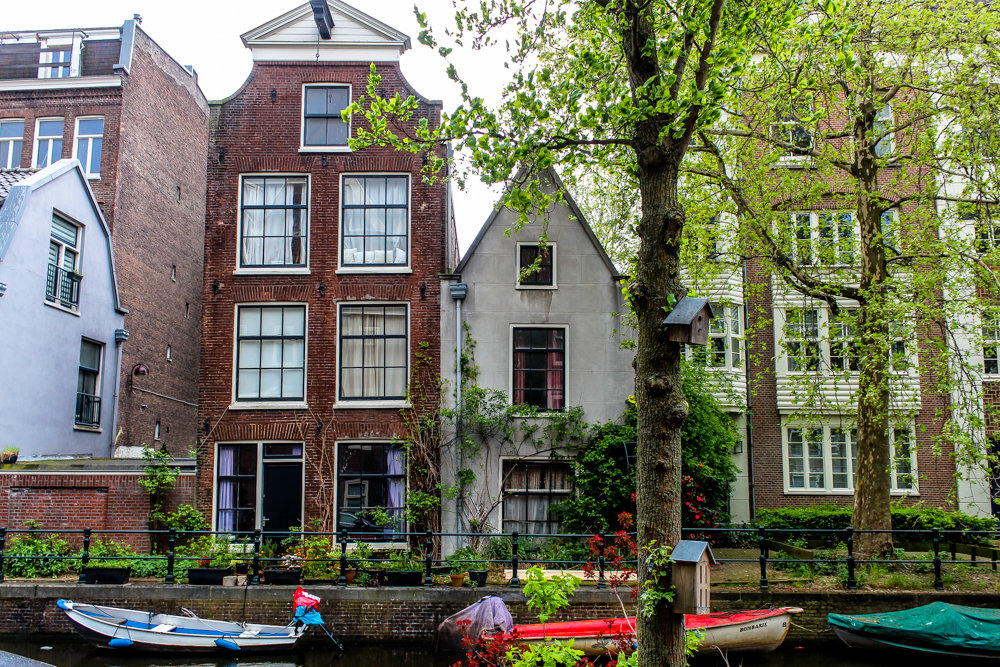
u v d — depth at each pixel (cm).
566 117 770
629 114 612
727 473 1695
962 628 1035
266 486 1588
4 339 1599
